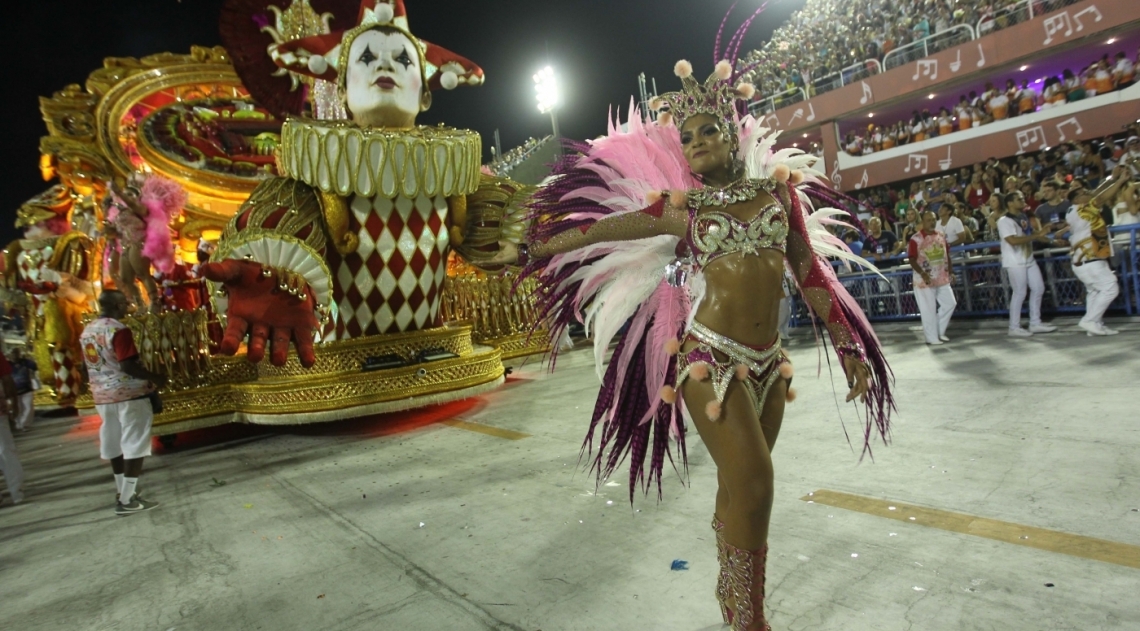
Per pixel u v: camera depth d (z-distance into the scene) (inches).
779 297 86.0
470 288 386.6
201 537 156.2
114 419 186.1
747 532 79.7
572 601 103.0
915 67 509.0
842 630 86.2
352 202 259.3
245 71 309.7
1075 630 79.7
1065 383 195.2
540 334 398.3
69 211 467.2
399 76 268.5
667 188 93.8
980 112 478.3
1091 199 268.4
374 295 271.0
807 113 585.3
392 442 243.4
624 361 97.3
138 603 121.2
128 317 266.7
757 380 85.0
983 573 95.5
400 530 145.6
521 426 243.6
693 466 167.6
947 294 295.9
